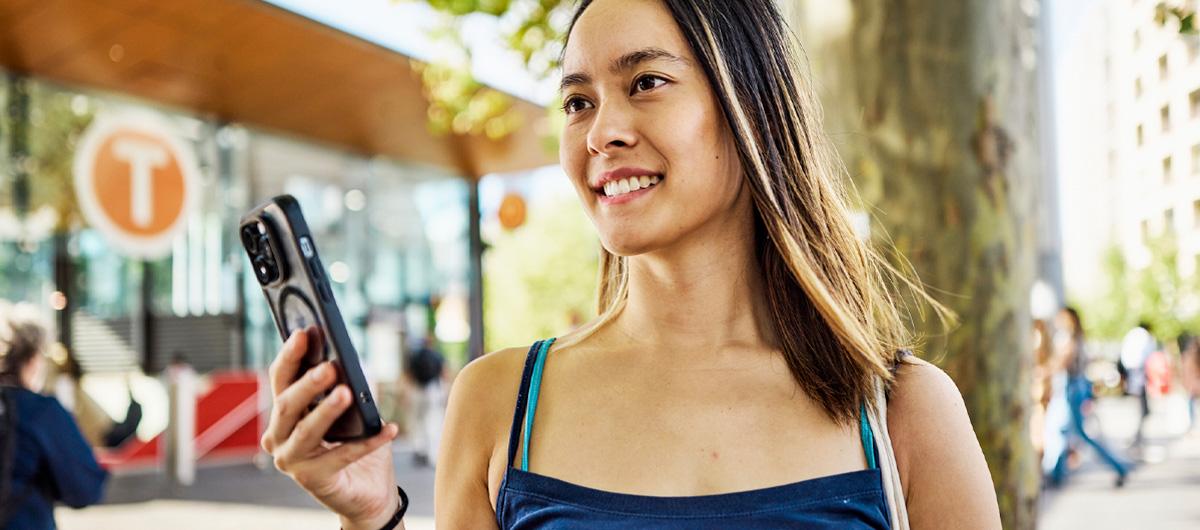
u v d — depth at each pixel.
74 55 10.73
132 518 9.32
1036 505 2.99
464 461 1.40
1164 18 3.43
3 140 12.45
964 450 1.30
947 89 2.86
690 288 1.35
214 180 14.97
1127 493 9.83
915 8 2.87
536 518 1.26
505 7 6.05
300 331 1.13
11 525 3.01
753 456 1.25
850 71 2.94
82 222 13.83
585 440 1.29
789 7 3.04
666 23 1.28
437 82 7.70
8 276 13.54
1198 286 30.25
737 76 1.31
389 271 17.30
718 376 1.31
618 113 1.27
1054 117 12.31
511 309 36.75
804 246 1.33
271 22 9.90
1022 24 3.00
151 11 9.50
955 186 2.85
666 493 1.23
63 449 3.11
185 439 11.76
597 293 1.62
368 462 1.23
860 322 1.38
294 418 1.10
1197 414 16.41
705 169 1.27
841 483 1.22
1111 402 26.73
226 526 8.84
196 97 12.45
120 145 8.71
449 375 15.30
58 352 13.10
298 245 1.16
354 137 14.52
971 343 2.86
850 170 2.92
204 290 15.65
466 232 17.23
